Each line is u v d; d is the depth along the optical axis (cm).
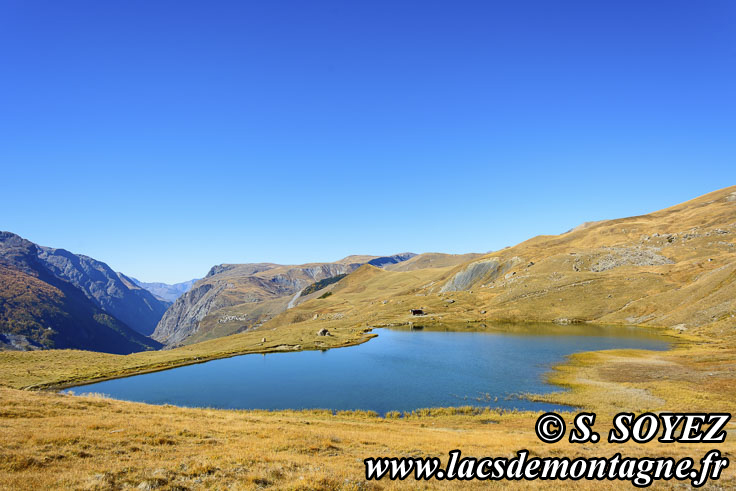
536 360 7206
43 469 1420
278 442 2170
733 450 2203
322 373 6806
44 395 3162
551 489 1521
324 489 1394
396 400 4931
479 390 5278
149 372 7412
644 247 18988
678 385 4584
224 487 1371
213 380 6525
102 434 2014
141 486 1325
